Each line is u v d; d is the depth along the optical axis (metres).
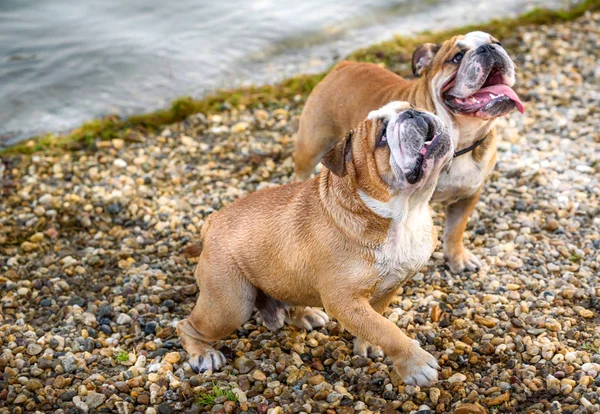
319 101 3.42
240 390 2.78
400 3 5.56
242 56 4.85
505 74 2.96
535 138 3.89
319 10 5.40
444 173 3.06
